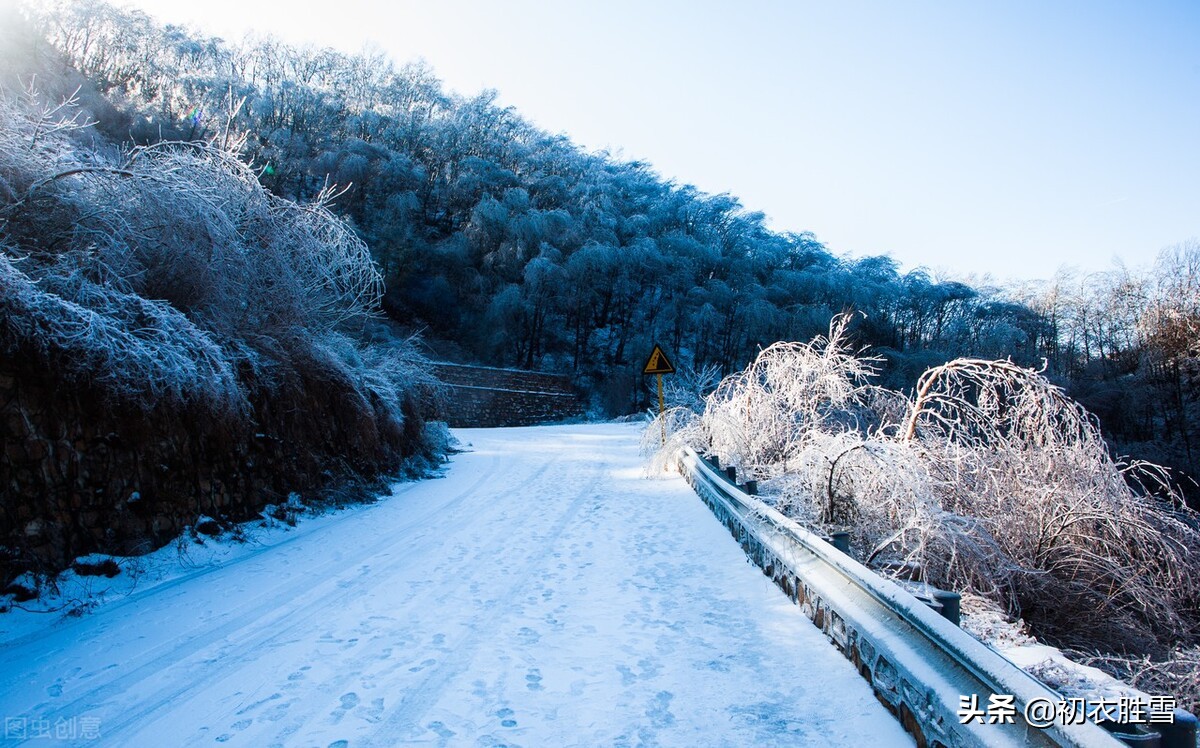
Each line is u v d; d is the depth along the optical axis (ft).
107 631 14.28
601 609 14.79
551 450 57.98
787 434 33.22
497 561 19.47
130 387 18.83
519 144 206.18
